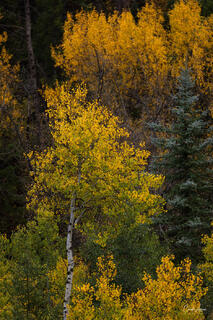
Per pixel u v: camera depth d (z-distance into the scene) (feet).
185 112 56.49
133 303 32.89
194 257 51.78
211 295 45.52
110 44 69.46
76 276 45.29
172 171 58.95
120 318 34.40
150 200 40.22
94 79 68.90
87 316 33.60
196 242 51.39
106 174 39.96
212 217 53.36
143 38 68.90
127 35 69.62
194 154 54.80
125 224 43.88
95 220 46.14
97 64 69.15
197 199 52.34
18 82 64.18
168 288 31.78
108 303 34.53
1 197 61.11
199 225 51.49
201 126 56.03
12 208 61.21
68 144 40.70
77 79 69.00
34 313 37.99
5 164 62.85
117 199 41.16
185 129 55.57
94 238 44.04
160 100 69.51
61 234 57.21
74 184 39.88
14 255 49.32
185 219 52.37
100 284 35.42
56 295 42.63
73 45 69.77
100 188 40.45
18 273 38.75
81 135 39.27
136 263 45.01
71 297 41.14
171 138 55.11
